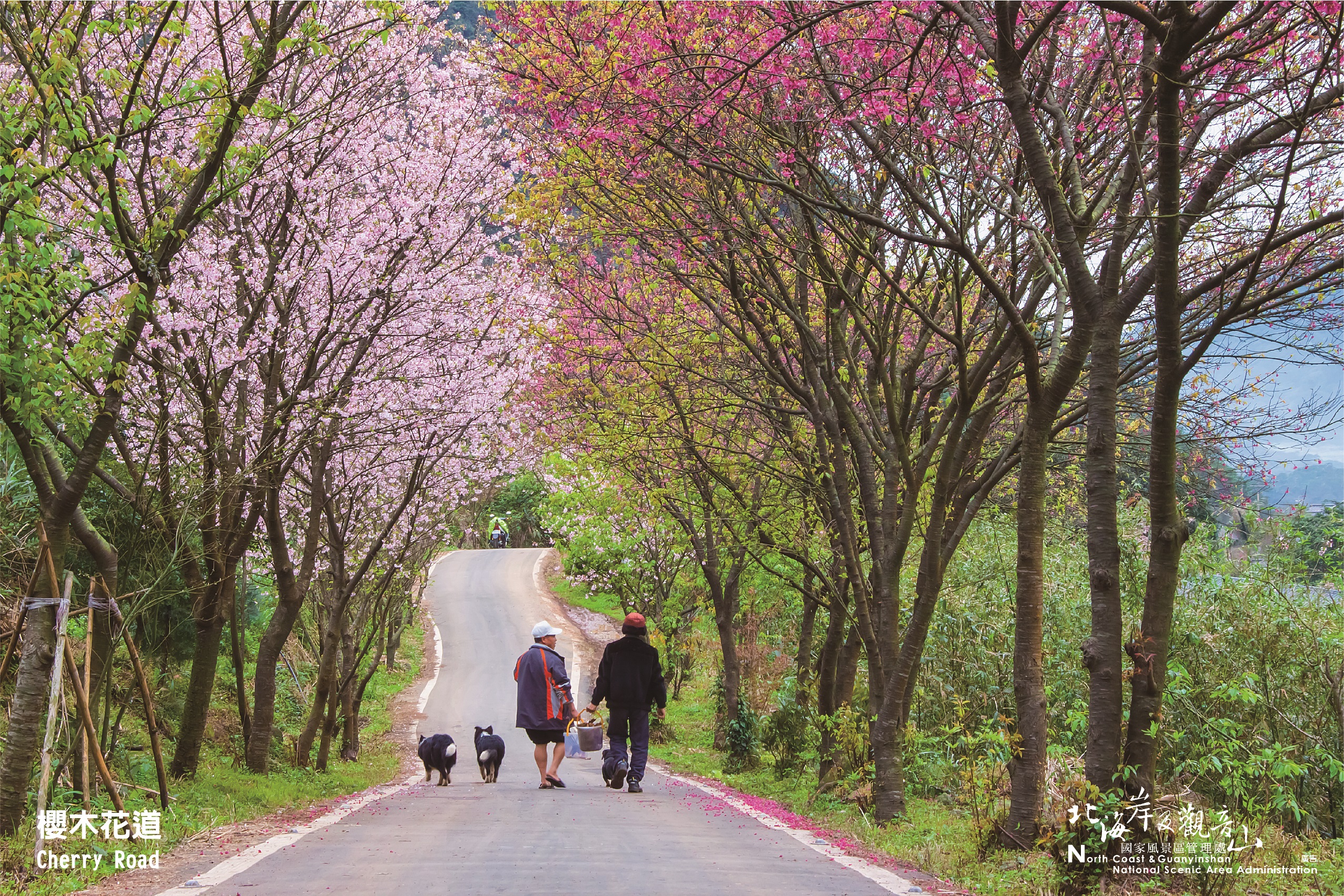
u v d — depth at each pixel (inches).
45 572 277.3
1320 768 429.1
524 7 362.0
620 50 338.6
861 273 422.9
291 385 526.3
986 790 300.7
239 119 314.0
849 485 486.6
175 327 423.8
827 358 421.7
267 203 489.7
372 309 509.7
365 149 497.4
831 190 358.9
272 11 332.8
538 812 386.9
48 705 273.7
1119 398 431.8
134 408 438.0
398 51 496.4
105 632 381.1
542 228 466.3
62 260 315.3
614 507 789.2
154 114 331.9
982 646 577.0
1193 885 233.5
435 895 202.7
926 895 226.8
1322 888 244.2
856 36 310.0
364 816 380.5
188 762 445.1
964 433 438.6
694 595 1093.8
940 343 520.4
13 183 263.0
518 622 1669.5
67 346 325.7
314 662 1015.0
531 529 2460.6
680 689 1238.3
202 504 438.9
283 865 249.0
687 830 341.1
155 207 340.2
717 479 505.7
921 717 592.7
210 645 453.1
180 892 211.3
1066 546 624.1
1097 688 251.9
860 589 415.2
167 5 313.9
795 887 226.4
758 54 314.8
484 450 669.3
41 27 307.1
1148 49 285.6
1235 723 351.9
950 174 371.2
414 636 1566.2
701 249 395.5
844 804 435.5
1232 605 476.1
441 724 1104.2
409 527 685.9
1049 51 313.1
